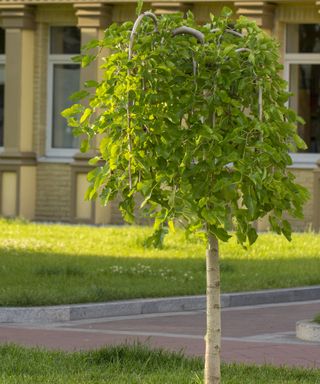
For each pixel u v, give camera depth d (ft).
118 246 81.46
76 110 31.19
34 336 48.70
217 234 30.17
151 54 29.84
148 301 58.03
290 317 56.90
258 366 39.78
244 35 31.22
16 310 54.03
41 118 105.70
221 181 29.27
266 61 30.55
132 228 92.63
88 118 30.99
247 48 30.71
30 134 105.40
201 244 82.38
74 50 105.70
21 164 104.12
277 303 63.10
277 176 29.94
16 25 104.12
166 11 98.53
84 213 102.37
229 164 29.78
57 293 57.26
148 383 36.52
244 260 75.36
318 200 95.81
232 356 43.45
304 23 98.73
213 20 31.48
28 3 103.45
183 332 50.98
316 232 95.61
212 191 29.60
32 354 41.39
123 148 30.01
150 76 29.71
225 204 29.81
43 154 105.91
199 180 29.71
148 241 30.73
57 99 106.01
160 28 30.55
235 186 29.73
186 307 59.47
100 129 30.22
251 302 62.03
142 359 40.34
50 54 105.91
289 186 30.30
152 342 47.09
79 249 79.51
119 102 29.96
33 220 105.09
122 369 38.96
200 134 29.53
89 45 30.94
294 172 97.55
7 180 104.63
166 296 60.13
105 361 40.32
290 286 65.46
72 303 56.39
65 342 46.85
